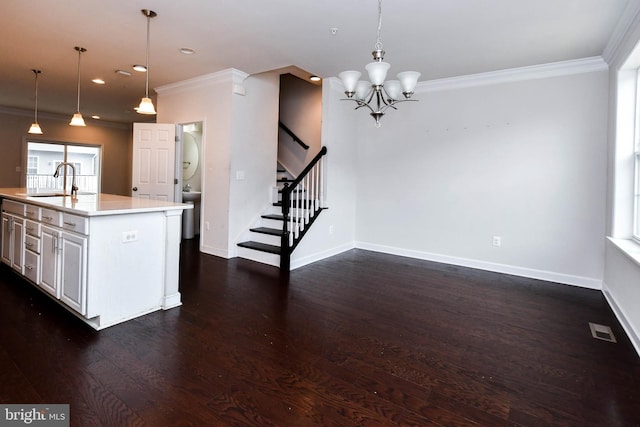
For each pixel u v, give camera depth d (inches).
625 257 111.0
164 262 114.4
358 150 217.8
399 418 65.1
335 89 195.5
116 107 283.6
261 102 203.3
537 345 96.3
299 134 247.1
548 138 159.5
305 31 129.7
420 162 195.3
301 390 73.0
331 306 122.0
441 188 189.0
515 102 166.6
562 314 119.6
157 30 131.9
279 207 209.8
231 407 66.8
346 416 65.2
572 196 154.8
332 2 108.0
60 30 133.3
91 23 126.8
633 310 102.1
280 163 257.0
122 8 115.3
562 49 139.6
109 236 99.7
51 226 111.3
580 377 80.4
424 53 147.4
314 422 63.3
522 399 71.8
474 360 87.4
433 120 189.9
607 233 142.9
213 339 94.7
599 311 122.7
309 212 184.5
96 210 95.7
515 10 109.7
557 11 109.8
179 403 67.5
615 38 124.3
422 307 123.4
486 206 176.1
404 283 151.5
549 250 160.4
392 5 108.5
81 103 269.7
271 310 116.9
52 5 113.9
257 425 62.2
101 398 68.0
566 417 66.6
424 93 192.1
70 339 91.9
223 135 188.5
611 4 104.7
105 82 207.2
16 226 133.3
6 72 188.5
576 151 153.6
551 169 159.2
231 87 183.8
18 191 157.8
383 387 74.9
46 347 87.3
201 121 198.8
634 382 78.6
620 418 66.5
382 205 210.2
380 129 208.5
